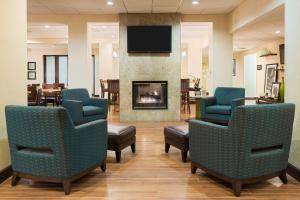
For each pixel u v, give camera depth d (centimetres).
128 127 451
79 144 313
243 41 1124
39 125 295
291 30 364
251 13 616
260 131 293
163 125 726
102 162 366
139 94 803
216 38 794
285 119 308
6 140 350
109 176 355
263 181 335
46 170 303
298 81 348
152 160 422
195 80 1177
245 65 1559
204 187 320
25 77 396
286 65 376
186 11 762
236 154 292
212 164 323
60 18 789
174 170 378
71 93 635
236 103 595
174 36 787
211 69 814
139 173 366
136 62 790
